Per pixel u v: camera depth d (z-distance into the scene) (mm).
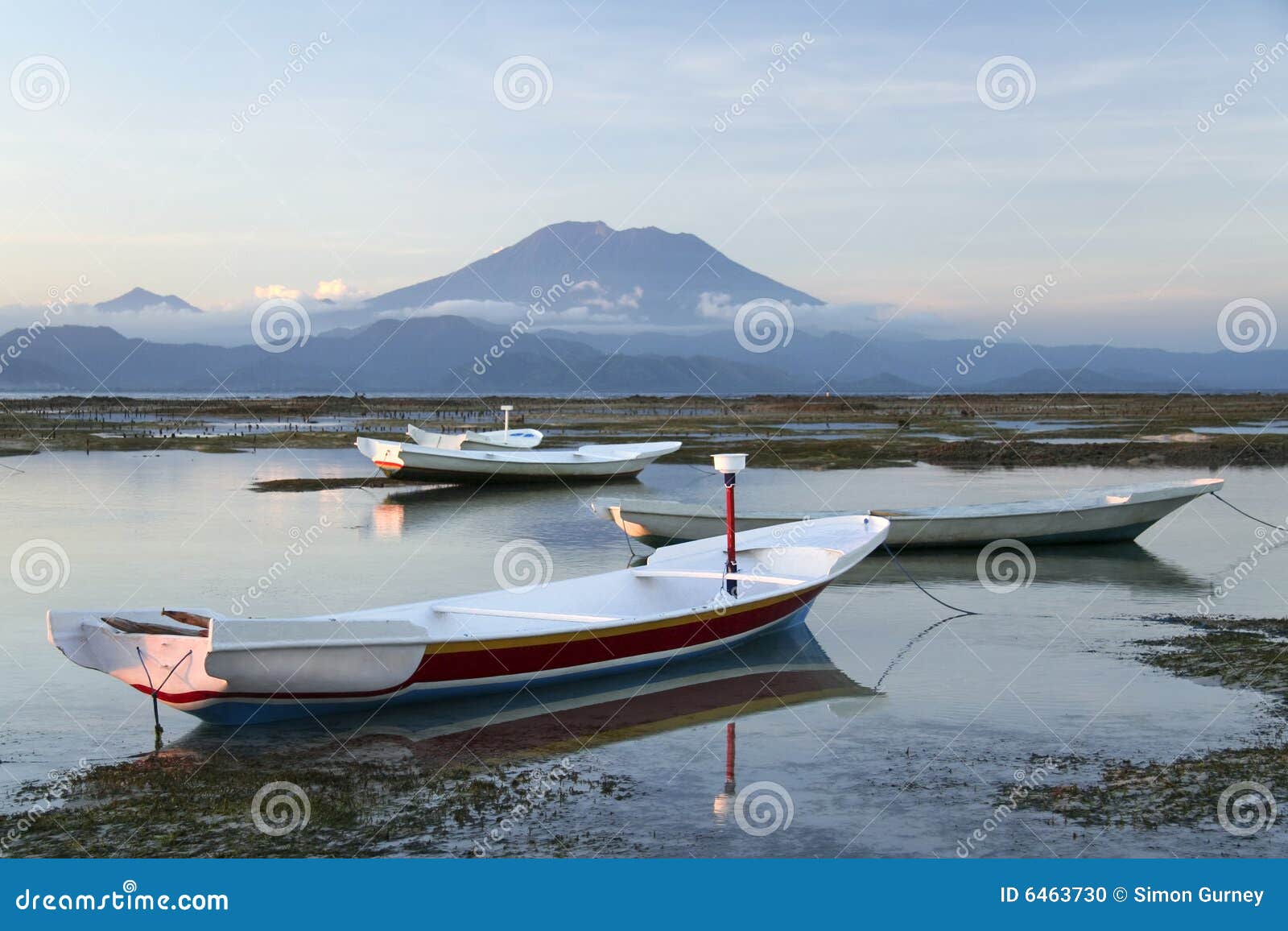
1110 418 82875
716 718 12344
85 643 11312
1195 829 9055
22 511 29516
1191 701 12531
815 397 169750
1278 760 10484
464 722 12273
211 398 173750
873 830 9133
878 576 20906
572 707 12859
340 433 63062
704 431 68250
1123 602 18281
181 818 9336
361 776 10367
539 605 14914
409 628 12094
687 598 16859
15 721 12039
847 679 13875
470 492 35625
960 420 83125
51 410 95938
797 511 28875
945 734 11578
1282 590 19188
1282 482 35938
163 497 32969
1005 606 18109
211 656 10883
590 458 38281
